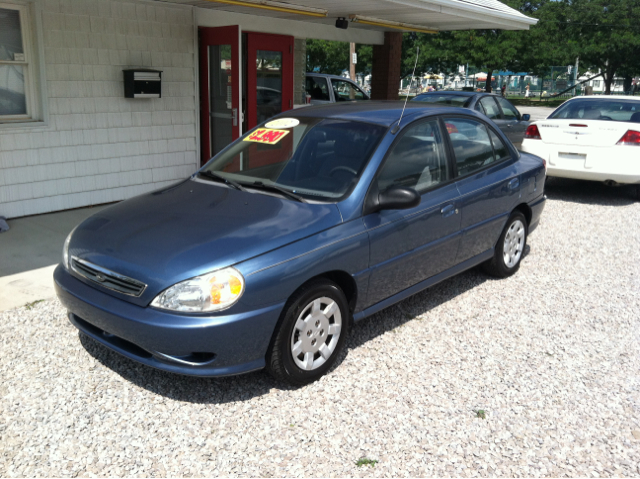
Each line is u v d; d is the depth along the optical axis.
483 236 4.92
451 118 4.71
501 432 3.20
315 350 3.55
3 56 6.49
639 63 41.09
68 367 3.65
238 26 7.93
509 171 5.16
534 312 4.79
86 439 3.00
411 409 3.36
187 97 8.42
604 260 6.18
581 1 40.22
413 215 4.07
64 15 6.80
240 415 3.25
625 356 4.11
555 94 48.41
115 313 3.16
